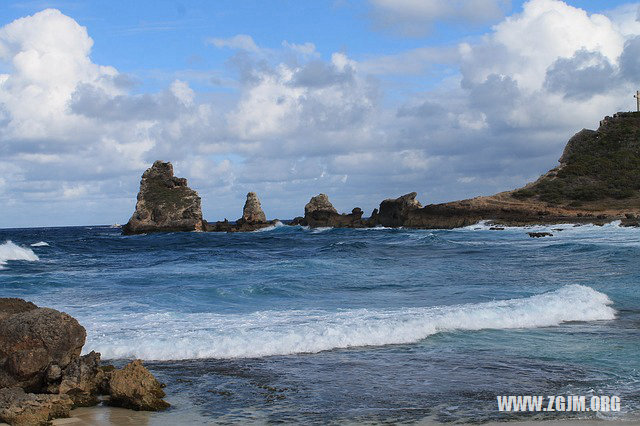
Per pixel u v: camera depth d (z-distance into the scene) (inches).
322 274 1072.8
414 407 349.7
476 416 332.2
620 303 719.7
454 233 2955.2
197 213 4399.6
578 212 3211.1
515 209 3329.2
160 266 1378.0
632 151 4109.3
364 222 4045.3
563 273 1052.5
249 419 335.0
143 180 4525.1
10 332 386.9
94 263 1544.0
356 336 526.9
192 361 465.7
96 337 528.4
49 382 384.8
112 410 356.8
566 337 535.8
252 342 507.5
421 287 890.7
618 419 323.9
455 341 522.9
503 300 721.6
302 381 407.2
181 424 329.1
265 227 4471.0
